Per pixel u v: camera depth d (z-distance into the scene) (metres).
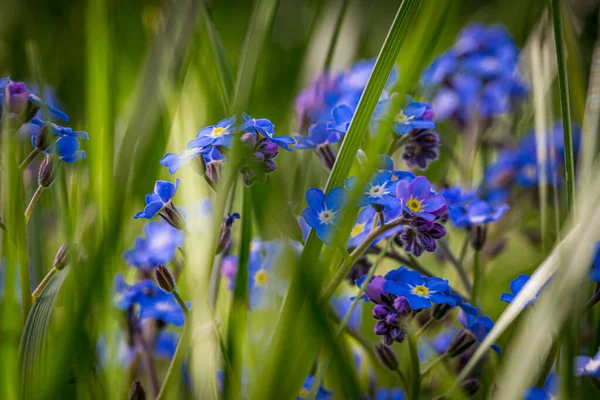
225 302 0.25
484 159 0.34
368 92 0.23
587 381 0.23
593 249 0.21
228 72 0.26
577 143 0.30
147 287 0.25
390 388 0.25
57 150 0.23
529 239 0.30
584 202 0.22
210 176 0.23
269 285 0.26
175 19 0.26
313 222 0.22
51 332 0.24
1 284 0.24
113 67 0.25
